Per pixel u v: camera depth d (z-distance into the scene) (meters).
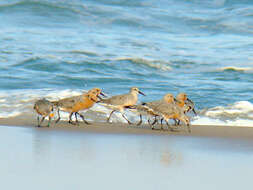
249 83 36.38
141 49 47.69
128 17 61.88
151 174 13.11
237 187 12.09
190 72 40.53
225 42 51.81
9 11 62.88
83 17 61.88
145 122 23.31
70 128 20.83
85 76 38.03
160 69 41.41
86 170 13.41
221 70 40.81
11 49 45.78
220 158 15.11
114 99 23.52
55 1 66.00
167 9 66.62
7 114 23.83
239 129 20.78
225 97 31.25
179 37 54.47
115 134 19.48
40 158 14.74
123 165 14.06
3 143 17.08
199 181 12.54
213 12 65.12
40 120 22.83
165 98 23.53
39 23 59.66
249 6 66.50
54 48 46.81
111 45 49.00
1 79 36.06
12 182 12.18
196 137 18.97
